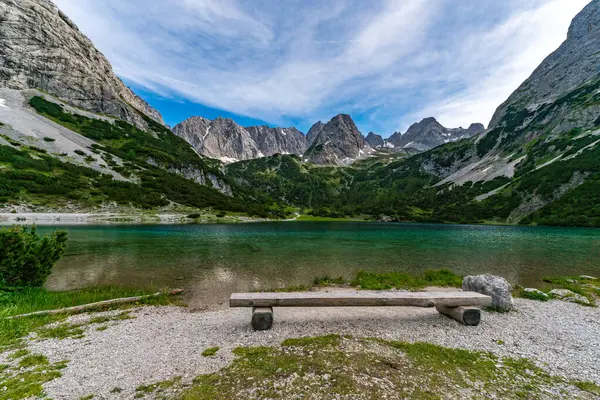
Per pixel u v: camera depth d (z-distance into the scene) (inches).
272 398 191.9
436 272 784.9
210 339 311.0
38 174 3139.8
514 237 2143.2
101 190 3410.4
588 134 5999.0
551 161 5974.4
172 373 229.3
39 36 6318.9
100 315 419.8
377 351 269.9
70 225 2257.6
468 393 206.7
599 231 2819.9
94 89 6825.8
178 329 348.5
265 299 349.1
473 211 5447.8
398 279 713.6
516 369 250.7
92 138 5369.1
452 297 371.6
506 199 5418.3
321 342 291.0
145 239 1588.3
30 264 486.0
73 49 7032.5
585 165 4717.0
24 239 477.7
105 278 728.3
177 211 3663.9
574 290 603.2
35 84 6003.9
